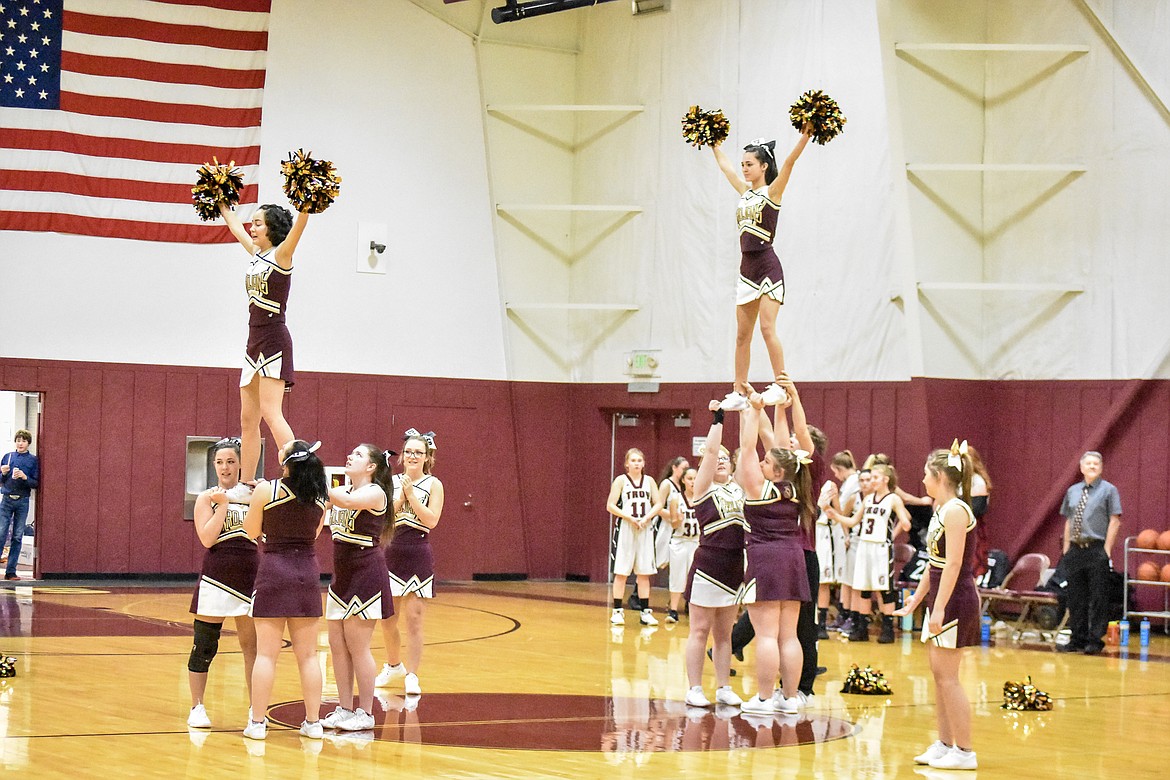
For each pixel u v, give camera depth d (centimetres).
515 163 2117
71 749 755
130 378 1906
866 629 1456
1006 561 1593
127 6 1916
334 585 857
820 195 1834
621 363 2080
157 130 1925
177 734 814
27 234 1862
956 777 746
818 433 1038
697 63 1984
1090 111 1706
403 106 2047
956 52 1788
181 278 1934
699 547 976
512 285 2117
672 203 2017
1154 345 1639
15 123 1864
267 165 1967
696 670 977
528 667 1176
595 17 2125
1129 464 1648
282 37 1978
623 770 741
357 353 2012
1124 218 1672
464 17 2073
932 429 1734
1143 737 890
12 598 1642
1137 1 1666
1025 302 1759
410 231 2050
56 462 1870
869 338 1784
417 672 1128
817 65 1836
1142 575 1512
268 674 805
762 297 830
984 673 1210
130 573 1898
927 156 1764
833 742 845
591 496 2128
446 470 2073
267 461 1961
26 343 1858
